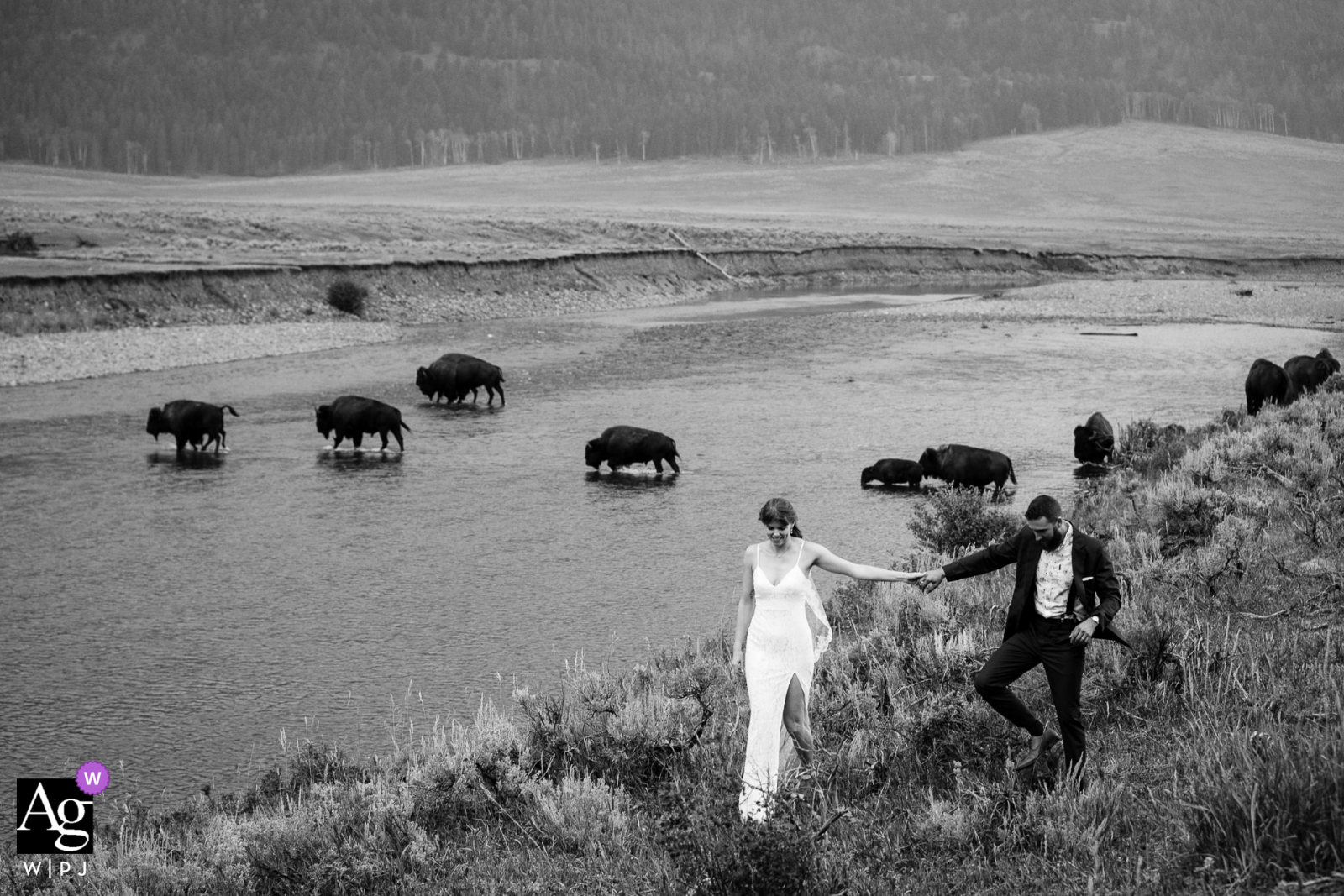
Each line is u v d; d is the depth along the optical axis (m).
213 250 70.88
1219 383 38.12
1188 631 8.70
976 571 7.33
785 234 105.94
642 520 20.91
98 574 17.66
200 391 37.00
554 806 7.62
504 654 13.79
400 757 9.87
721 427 30.55
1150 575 11.19
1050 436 29.03
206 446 27.75
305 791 9.61
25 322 46.25
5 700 12.60
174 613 15.71
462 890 6.87
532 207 140.00
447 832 7.95
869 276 94.06
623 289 74.12
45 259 61.53
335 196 191.62
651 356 45.59
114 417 32.28
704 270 84.81
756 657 7.37
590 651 13.79
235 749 11.27
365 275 61.03
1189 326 57.03
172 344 45.69
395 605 15.96
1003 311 64.94
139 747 11.38
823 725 8.51
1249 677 8.14
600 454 25.20
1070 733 6.94
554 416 32.78
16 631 14.96
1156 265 103.00
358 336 50.94
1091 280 90.12
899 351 46.91
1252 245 121.81
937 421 31.27
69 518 21.20
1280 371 27.06
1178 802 6.14
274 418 32.47
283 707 12.28
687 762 8.46
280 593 16.58
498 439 29.39
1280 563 10.77
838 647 11.09
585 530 20.19
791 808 6.34
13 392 36.44
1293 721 7.13
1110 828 6.17
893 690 8.88
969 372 40.84
